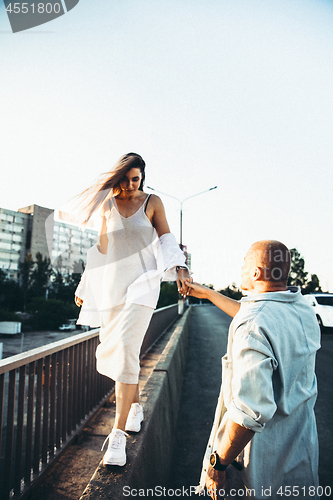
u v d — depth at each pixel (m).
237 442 1.00
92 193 1.63
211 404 4.08
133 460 1.52
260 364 0.98
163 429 2.55
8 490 1.52
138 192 1.88
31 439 1.77
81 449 2.28
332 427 3.34
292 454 1.05
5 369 1.45
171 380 3.62
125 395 1.57
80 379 2.59
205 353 7.64
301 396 1.09
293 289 1.27
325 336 10.51
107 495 1.22
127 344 1.59
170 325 11.38
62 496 1.71
